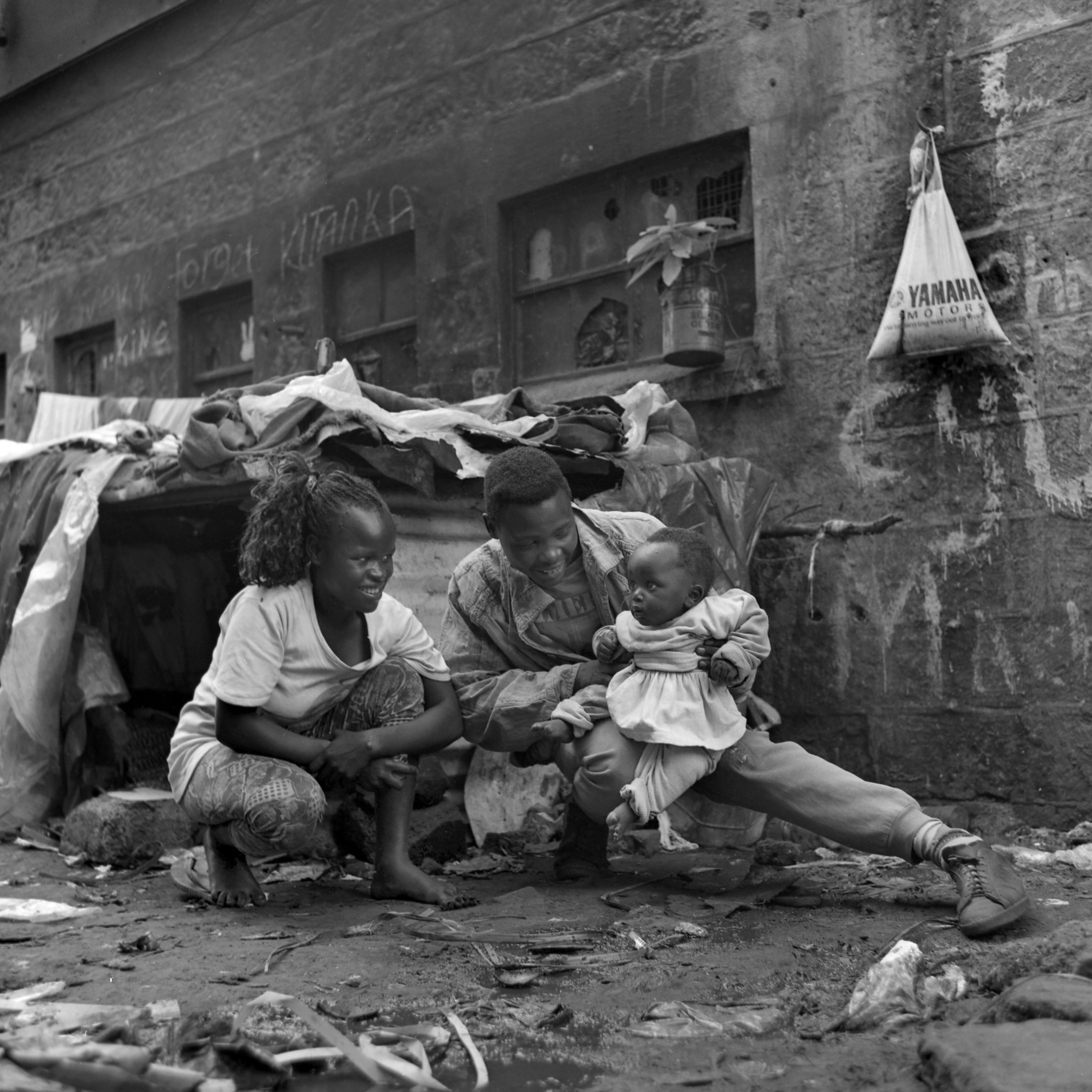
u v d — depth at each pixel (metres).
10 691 4.95
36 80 10.16
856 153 5.64
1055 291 5.03
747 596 3.32
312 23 8.16
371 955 2.81
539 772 4.77
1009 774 5.05
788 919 3.13
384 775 3.38
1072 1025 1.96
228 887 3.50
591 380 6.59
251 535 3.32
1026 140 5.14
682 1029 2.24
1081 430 4.92
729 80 6.07
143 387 9.34
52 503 5.24
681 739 3.19
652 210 6.53
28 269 10.48
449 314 7.22
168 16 9.15
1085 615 4.88
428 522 5.11
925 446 5.37
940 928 2.91
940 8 5.41
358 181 7.79
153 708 6.01
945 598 5.27
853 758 5.50
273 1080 1.98
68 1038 2.08
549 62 6.81
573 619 3.63
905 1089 1.89
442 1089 1.94
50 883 3.98
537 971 2.64
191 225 9.00
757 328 5.90
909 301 5.18
